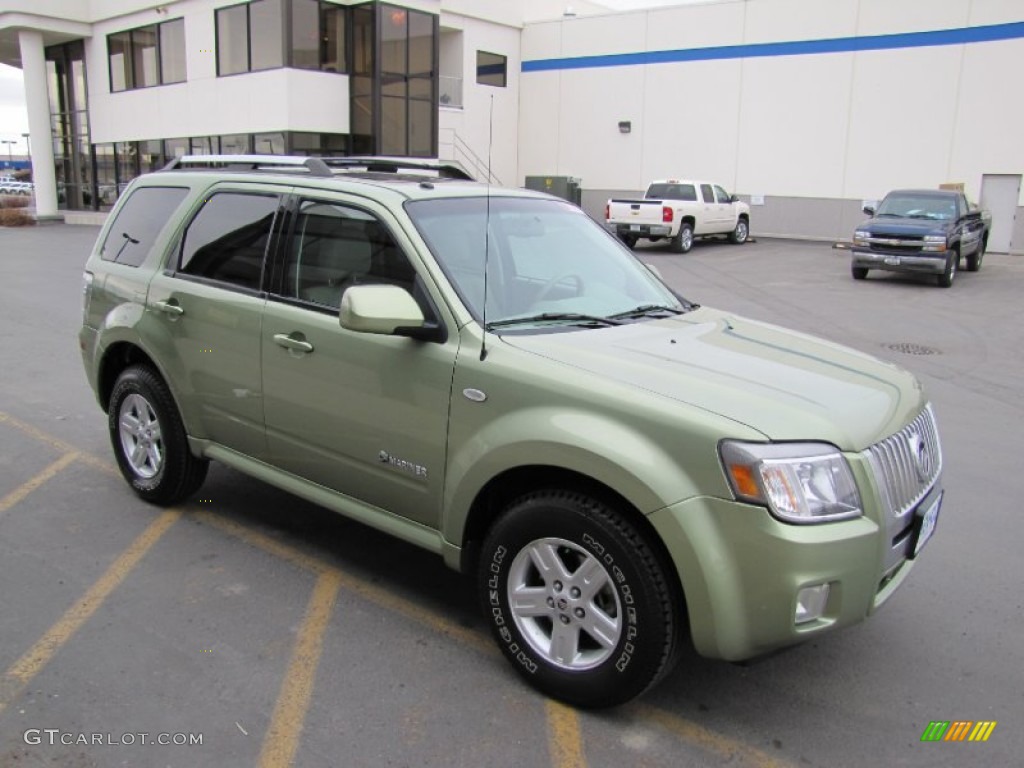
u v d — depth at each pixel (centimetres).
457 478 349
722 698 347
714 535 291
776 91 2848
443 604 415
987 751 319
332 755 302
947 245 1716
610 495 315
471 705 334
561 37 3262
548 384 326
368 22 2677
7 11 3222
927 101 2598
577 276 426
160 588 421
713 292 1647
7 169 11062
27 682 339
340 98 2744
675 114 3056
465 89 3159
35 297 1375
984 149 2534
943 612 425
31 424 687
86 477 571
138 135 3170
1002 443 714
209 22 2794
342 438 396
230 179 476
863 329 1260
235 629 385
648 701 343
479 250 394
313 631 386
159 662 356
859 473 301
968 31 2503
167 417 491
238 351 439
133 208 542
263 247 439
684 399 307
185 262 482
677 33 3006
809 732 327
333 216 411
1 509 514
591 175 3275
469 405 345
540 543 333
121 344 516
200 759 298
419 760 301
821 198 2820
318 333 399
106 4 3183
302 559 458
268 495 547
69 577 429
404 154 2816
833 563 289
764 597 288
